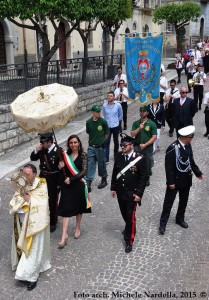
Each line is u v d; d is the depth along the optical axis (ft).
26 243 16.58
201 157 32.83
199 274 17.44
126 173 18.99
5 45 64.34
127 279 17.21
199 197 25.38
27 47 68.95
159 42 26.22
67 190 19.52
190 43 137.28
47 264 17.90
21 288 16.87
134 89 26.96
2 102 35.19
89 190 25.63
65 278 17.40
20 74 37.19
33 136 38.60
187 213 23.25
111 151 35.40
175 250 19.39
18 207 16.48
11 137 35.27
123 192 19.07
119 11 59.11
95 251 19.52
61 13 37.93
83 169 19.44
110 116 31.50
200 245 19.77
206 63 81.46
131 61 26.68
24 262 16.63
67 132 41.14
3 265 18.63
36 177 17.30
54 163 20.51
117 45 103.14
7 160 32.94
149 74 26.73
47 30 72.74
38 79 40.04
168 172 20.08
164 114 36.27
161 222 20.92
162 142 37.55
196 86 49.80
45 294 16.42
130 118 47.98
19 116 16.97
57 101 17.40
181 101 32.96
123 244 20.10
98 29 93.09
